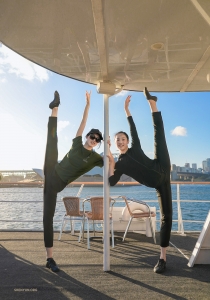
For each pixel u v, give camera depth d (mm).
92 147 3014
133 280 2666
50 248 3082
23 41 2525
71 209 4637
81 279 2691
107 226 3006
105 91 3135
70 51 2684
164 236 2975
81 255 3643
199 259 3203
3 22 2219
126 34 2363
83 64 2973
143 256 3633
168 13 2084
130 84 3658
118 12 2047
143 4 1953
